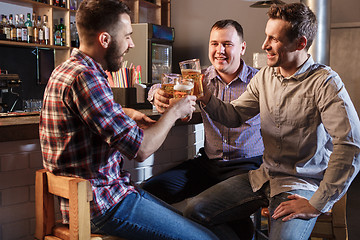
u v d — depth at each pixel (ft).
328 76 5.59
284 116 6.00
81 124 4.68
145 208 5.08
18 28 13.88
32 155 6.06
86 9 4.91
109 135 4.61
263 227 9.66
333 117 5.39
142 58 16.05
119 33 5.04
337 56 20.76
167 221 5.16
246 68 8.34
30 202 6.08
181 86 5.59
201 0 21.30
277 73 6.19
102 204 4.80
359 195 13.73
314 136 5.83
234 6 20.42
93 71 4.67
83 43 5.07
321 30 16.12
